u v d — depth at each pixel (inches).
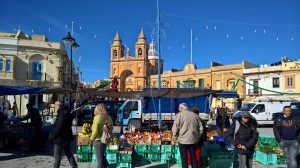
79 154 372.8
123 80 3046.3
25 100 1353.3
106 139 276.1
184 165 283.1
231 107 1702.8
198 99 935.0
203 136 334.3
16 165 352.8
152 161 381.4
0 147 476.1
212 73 1996.8
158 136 413.1
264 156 371.9
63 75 1562.5
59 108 293.0
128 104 860.0
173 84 2292.1
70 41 604.7
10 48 1400.1
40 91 526.3
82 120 934.4
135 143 390.9
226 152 336.2
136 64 2923.2
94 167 342.6
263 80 1699.1
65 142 286.2
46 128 636.1
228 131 263.9
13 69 1392.7
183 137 283.9
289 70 1594.5
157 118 863.7
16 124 617.3
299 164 362.3
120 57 3056.1
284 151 295.6
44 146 503.5
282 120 296.5
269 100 1015.0
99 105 285.6
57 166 283.3
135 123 788.6
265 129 912.3
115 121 963.3
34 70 1450.5
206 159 355.3
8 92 485.4
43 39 1553.9
